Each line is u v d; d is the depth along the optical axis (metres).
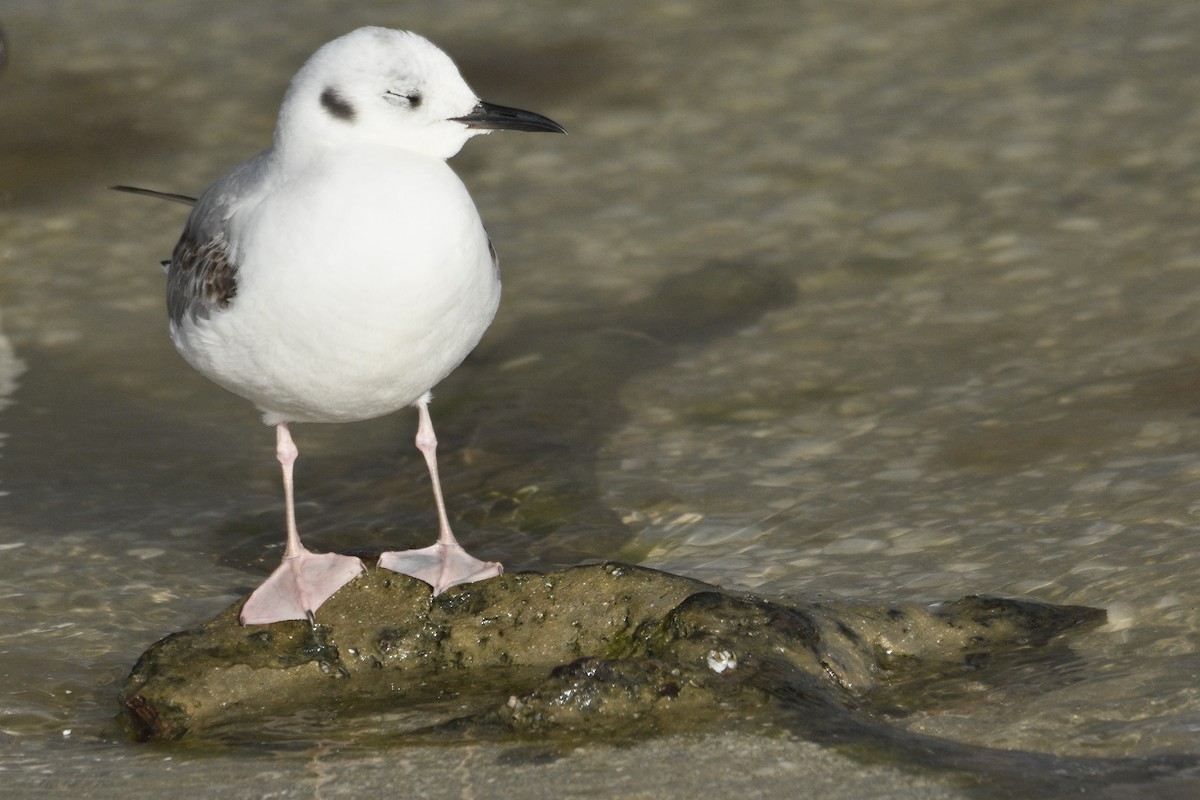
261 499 12.73
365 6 22.75
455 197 9.41
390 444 13.59
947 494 11.98
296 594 10.10
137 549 11.87
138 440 13.61
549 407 13.98
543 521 12.19
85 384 14.54
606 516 12.16
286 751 8.86
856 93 19.73
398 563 10.30
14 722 9.48
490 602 9.99
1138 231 16.16
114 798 8.41
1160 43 20.22
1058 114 18.78
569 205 17.66
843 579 10.90
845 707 8.92
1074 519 11.36
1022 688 9.13
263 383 9.96
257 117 19.75
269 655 9.77
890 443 12.91
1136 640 9.63
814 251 16.48
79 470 13.07
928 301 15.31
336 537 12.12
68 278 16.44
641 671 8.98
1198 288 14.94
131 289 16.25
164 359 15.02
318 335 9.44
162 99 20.28
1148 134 18.12
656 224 17.17
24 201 17.94
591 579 10.01
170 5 22.91
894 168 17.98
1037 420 12.98
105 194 18.09
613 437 13.42
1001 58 20.25
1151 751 8.30
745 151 18.62
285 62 21.06
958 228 16.62
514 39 21.59
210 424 13.95
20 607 10.98
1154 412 12.86
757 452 12.98
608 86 20.27
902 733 8.57
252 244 9.48
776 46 21.03
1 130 19.55
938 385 13.80
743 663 9.12
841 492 12.21
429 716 9.20
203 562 11.72
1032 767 8.17
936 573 10.85
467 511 12.41
